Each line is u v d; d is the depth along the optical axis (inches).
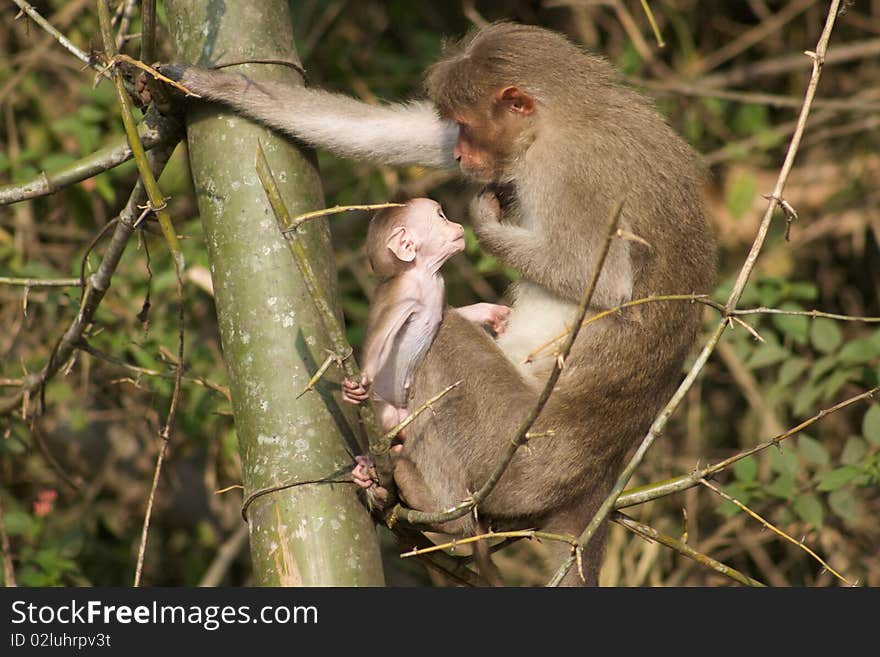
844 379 548.1
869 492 638.5
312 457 324.8
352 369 287.0
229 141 352.2
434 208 374.3
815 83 321.4
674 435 679.7
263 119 357.4
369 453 301.9
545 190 391.5
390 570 641.6
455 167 419.2
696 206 399.5
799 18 775.7
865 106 657.0
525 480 381.1
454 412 376.8
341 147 391.9
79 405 614.9
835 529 618.2
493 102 397.7
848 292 738.2
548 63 400.8
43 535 605.3
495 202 410.0
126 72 360.5
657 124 401.1
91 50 348.8
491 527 388.2
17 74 621.3
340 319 344.5
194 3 367.2
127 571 635.5
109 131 584.4
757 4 738.8
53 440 635.5
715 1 769.6
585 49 424.2
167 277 543.5
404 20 744.3
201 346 560.7
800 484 581.3
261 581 321.4
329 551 318.0
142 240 368.2
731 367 627.8
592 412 386.0
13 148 621.3
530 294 404.2
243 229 342.6
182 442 614.2
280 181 352.8
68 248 639.8
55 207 651.5
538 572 631.8
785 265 708.7
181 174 586.6
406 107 416.2
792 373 558.6
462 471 376.5
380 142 404.2
